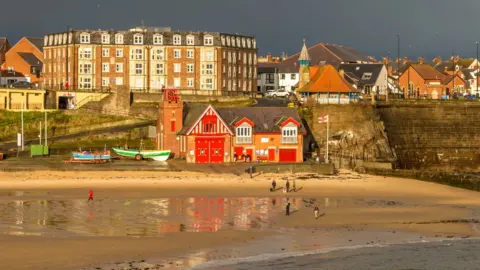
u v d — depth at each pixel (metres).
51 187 126.56
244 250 87.62
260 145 154.25
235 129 153.00
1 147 160.88
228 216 106.06
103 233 93.56
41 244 87.06
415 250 90.25
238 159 153.00
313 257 85.81
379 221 105.50
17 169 135.50
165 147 157.25
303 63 199.75
